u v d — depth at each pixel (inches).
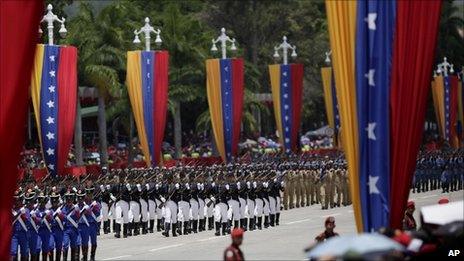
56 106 4055.1
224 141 5369.1
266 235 3816.4
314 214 4874.5
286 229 4069.9
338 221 4372.5
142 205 4047.7
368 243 1519.4
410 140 2190.0
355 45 2185.0
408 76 2180.1
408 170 2194.9
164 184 4138.8
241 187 3993.6
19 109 2253.9
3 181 2240.4
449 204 1991.9
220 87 5354.3
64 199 3467.0
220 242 3602.4
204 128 7770.7
